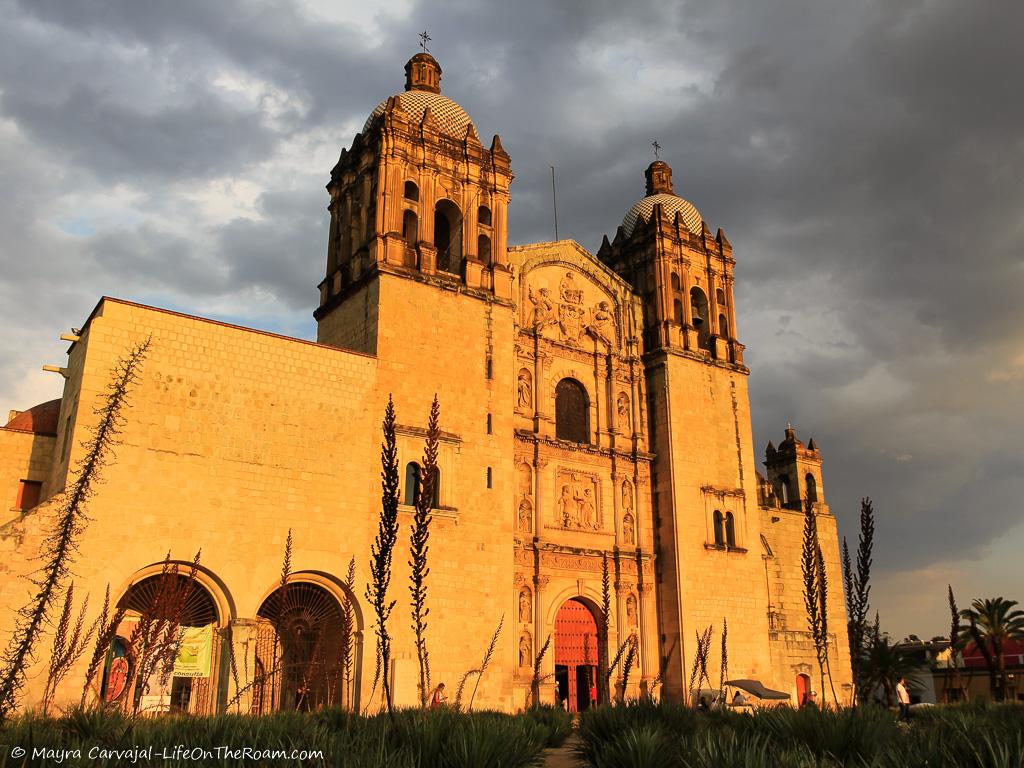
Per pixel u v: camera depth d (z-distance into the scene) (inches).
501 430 1849.2
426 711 741.9
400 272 1788.9
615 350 2242.9
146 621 922.1
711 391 2337.6
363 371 1670.8
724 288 2519.7
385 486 673.6
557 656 1929.1
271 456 1508.4
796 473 2928.2
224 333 1515.7
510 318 1951.3
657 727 758.5
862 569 663.8
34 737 649.0
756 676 2139.5
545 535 1956.2
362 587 1542.8
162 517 1373.0
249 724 738.8
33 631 689.6
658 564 2137.1
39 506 1269.7
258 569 1443.2
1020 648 2760.8
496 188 2038.6
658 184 2743.6
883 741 634.2
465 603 1675.7
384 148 1878.7
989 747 516.4
